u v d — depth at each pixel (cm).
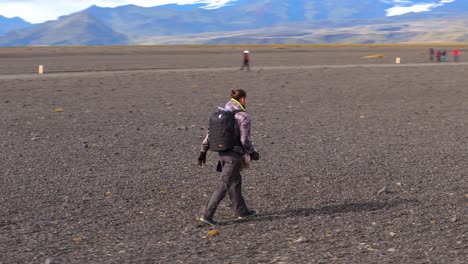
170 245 709
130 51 10069
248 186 1020
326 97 2558
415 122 1866
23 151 1338
